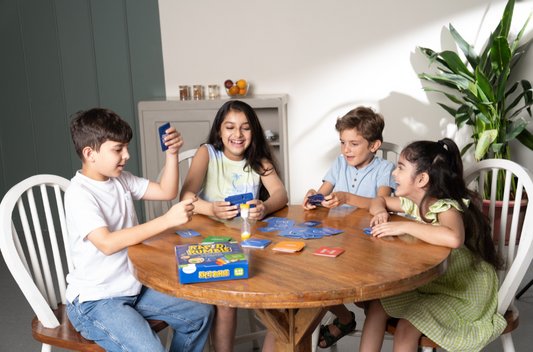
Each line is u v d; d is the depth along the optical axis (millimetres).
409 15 3105
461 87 2854
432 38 3107
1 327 2205
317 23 3225
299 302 928
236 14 3305
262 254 1161
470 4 3020
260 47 3326
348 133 1855
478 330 1297
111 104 3574
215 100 3045
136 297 1400
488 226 1446
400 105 3232
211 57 3396
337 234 1329
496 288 1422
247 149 1833
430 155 1422
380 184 1871
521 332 2029
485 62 2889
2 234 1327
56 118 3621
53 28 3490
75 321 1338
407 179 1457
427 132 3232
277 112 3264
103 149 1352
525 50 2998
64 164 3705
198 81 3451
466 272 1417
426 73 3145
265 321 1206
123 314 1270
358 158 1884
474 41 3062
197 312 1360
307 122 3371
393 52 3172
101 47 3492
